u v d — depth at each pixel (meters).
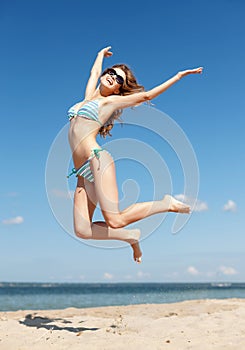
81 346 5.23
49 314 8.98
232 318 7.74
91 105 5.24
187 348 5.18
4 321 7.21
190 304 11.25
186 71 5.23
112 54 6.02
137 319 7.90
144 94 5.18
